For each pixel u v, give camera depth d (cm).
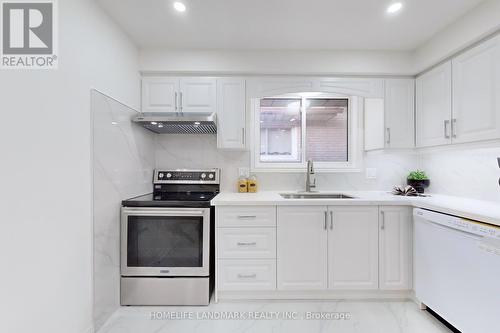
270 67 231
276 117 278
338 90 237
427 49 215
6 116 107
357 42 220
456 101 190
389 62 232
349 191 265
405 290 206
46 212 124
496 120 159
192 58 230
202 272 197
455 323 154
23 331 111
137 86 228
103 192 172
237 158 268
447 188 232
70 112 141
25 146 114
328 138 278
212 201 199
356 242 202
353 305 198
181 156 266
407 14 180
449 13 178
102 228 171
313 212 202
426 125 222
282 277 202
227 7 173
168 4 170
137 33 206
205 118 210
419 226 189
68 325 138
